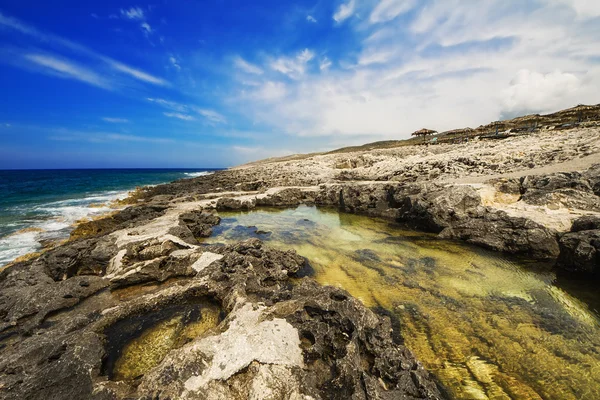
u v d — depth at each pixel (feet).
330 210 95.61
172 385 18.47
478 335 27.20
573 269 40.37
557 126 139.44
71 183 244.01
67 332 26.89
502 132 169.99
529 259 46.24
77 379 20.57
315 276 41.93
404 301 33.81
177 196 115.96
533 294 34.78
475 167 92.17
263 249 46.93
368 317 25.95
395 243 56.29
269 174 176.65
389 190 86.22
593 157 70.13
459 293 35.40
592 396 20.08
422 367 21.18
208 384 18.58
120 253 45.88
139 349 26.23
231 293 32.42
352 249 53.06
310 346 23.79
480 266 43.78
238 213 93.20
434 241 57.16
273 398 17.67
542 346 25.35
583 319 29.35
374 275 41.42
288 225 73.56
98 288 37.11
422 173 102.78
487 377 22.09
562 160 76.02
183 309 33.04
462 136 201.57
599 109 135.74
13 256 55.98
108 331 28.63
